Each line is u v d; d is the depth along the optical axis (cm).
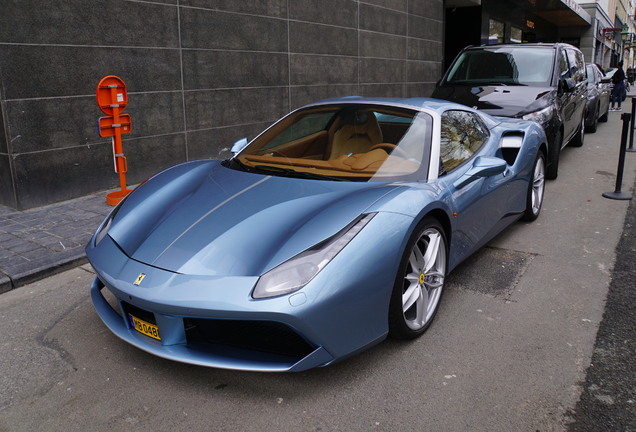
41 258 390
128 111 612
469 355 263
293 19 849
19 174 515
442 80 758
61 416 220
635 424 211
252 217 251
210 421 214
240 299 208
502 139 425
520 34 2208
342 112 349
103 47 574
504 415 217
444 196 288
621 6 5494
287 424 212
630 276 362
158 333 233
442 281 293
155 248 243
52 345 279
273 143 349
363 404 224
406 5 1183
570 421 213
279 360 225
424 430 208
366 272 226
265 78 806
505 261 392
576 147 937
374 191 264
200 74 696
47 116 531
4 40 489
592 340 277
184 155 690
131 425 213
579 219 502
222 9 716
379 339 242
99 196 574
